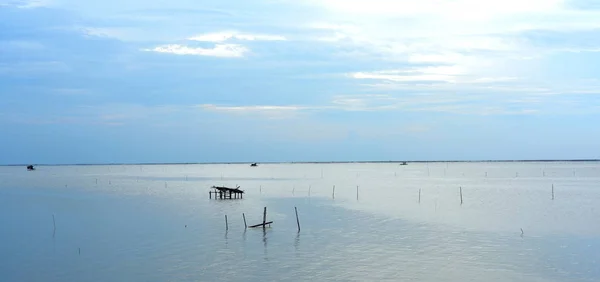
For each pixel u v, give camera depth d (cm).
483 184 13862
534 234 5497
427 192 11156
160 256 4619
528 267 4191
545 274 4003
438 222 6394
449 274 4012
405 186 13350
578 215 6944
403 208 7969
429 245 4984
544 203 8538
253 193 11219
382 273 4056
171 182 16500
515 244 5000
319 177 19888
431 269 4147
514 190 11481
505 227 5966
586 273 4019
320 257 4547
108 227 6181
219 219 6775
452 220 6562
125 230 5947
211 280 3906
